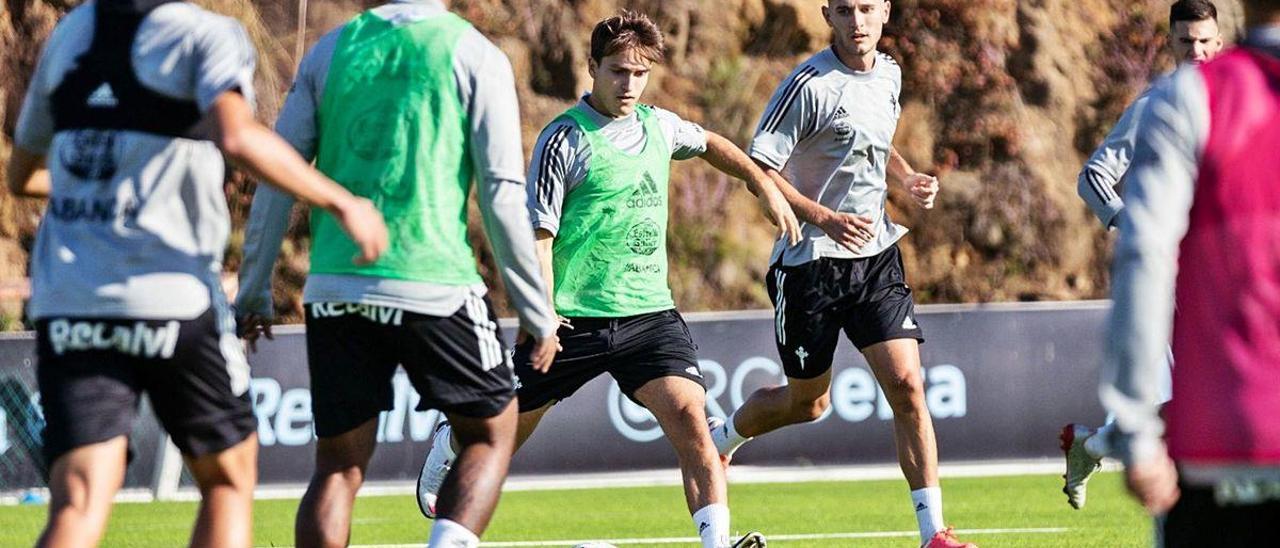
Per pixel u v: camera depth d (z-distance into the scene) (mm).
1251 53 10852
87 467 13523
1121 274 10422
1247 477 10516
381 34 16672
